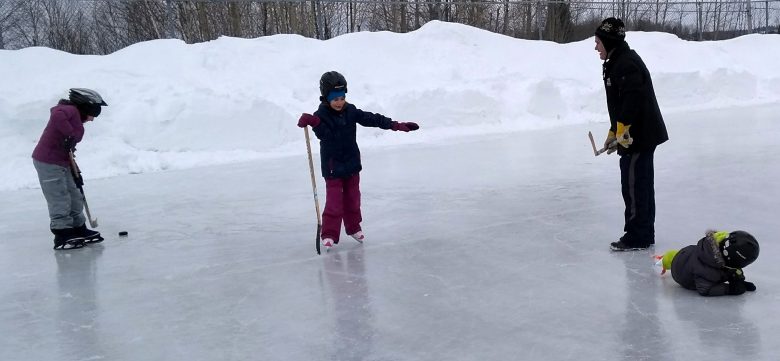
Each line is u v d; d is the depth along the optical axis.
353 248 5.33
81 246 5.77
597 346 3.29
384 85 13.84
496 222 5.96
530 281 4.31
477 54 16.30
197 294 4.38
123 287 4.61
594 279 4.29
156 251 5.53
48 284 4.76
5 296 4.53
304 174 9.12
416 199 7.12
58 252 5.65
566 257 4.81
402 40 15.95
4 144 9.64
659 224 5.58
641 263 4.58
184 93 11.01
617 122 4.59
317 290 4.34
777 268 4.33
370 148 11.50
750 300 3.80
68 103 5.67
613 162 9.19
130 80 11.46
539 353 3.24
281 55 14.14
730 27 27.34
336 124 5.18
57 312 4.17
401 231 5.80
